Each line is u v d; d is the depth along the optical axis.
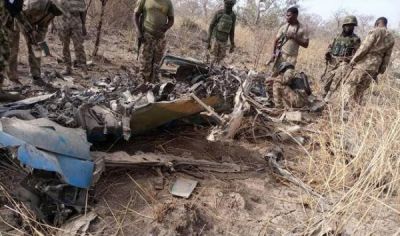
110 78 5.45
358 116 4.61
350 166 3.88
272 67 7.13
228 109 5.03
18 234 2.73
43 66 7.04
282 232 3.12
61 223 2.88
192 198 3.36
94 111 3.60
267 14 16.75
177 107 4.05
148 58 6.07
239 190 3.62
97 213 3.01
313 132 5.14
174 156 3.91
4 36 3.81
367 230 3.09
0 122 2.94
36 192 2.89
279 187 3.80
